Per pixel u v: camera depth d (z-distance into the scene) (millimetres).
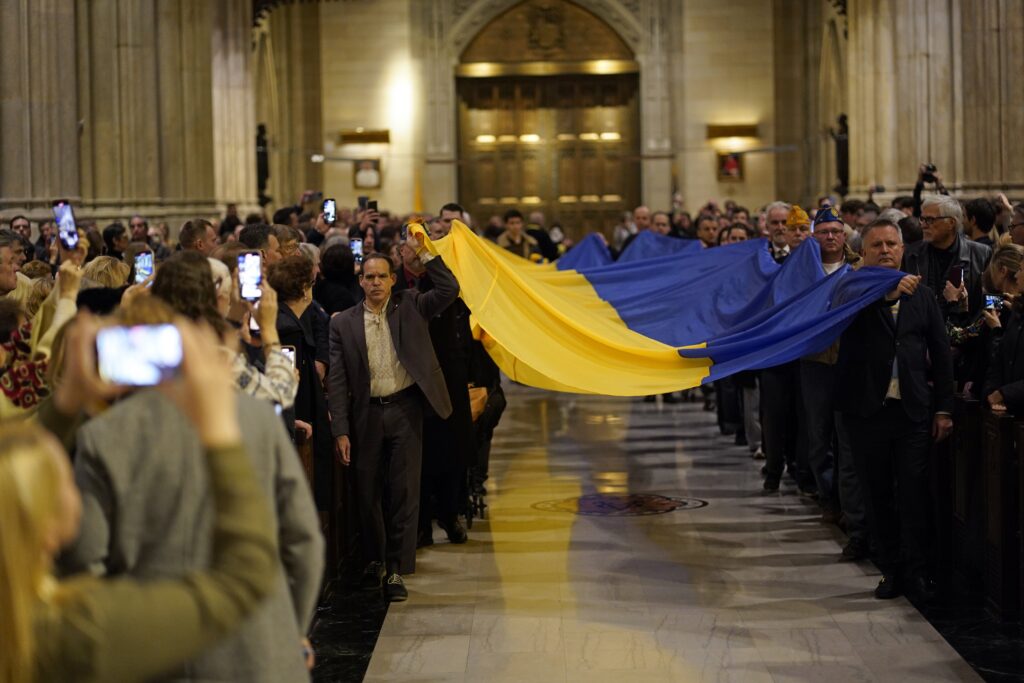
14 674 2502
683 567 8648
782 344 8281
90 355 2773
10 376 5223
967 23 15305
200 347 2709
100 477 3494
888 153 22891
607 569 8625
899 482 7723
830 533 9492
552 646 7082
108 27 17109
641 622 7480
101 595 2623
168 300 4203
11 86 12648
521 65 32750
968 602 7727
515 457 12828
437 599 7992
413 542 8055
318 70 32531
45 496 2527
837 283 8070
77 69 16969
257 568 2699
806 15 31578
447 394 7965
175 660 2652
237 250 6445
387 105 32500
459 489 9578
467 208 33344
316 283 9758
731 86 32125
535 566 8734
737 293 10875
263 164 25312
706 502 10602
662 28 32250
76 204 13414
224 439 2701
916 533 7730
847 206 13227
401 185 32594
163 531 3508
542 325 9242
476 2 32375
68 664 2564
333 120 32562
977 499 7863
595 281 11719
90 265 6820
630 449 13172
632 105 33000
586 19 32625
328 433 7754
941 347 7652
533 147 33156
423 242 7918
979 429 7812
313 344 7727
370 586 8234
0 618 2486
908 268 8883
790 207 11586
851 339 7707
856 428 7750
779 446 10820
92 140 17156
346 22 32438
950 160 20484
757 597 7934
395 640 7211
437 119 32531
